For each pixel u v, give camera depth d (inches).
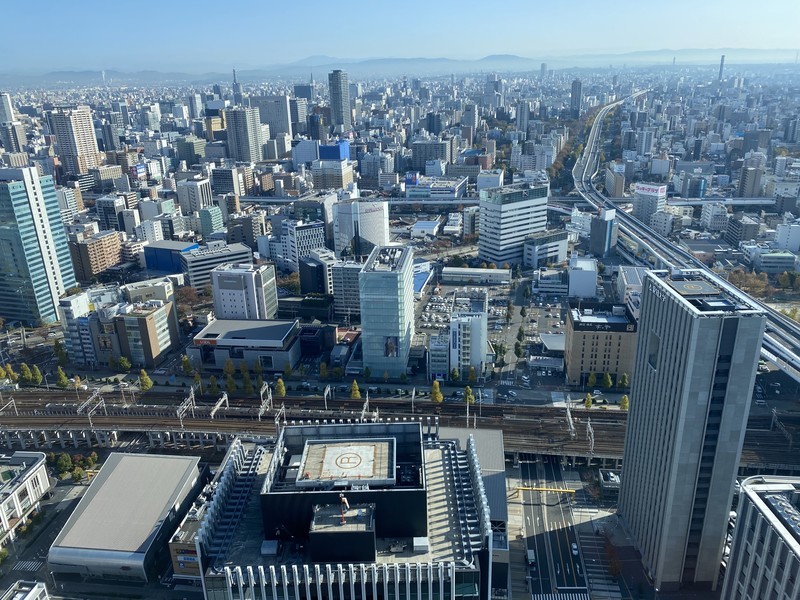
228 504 5905.5
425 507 5265.8
